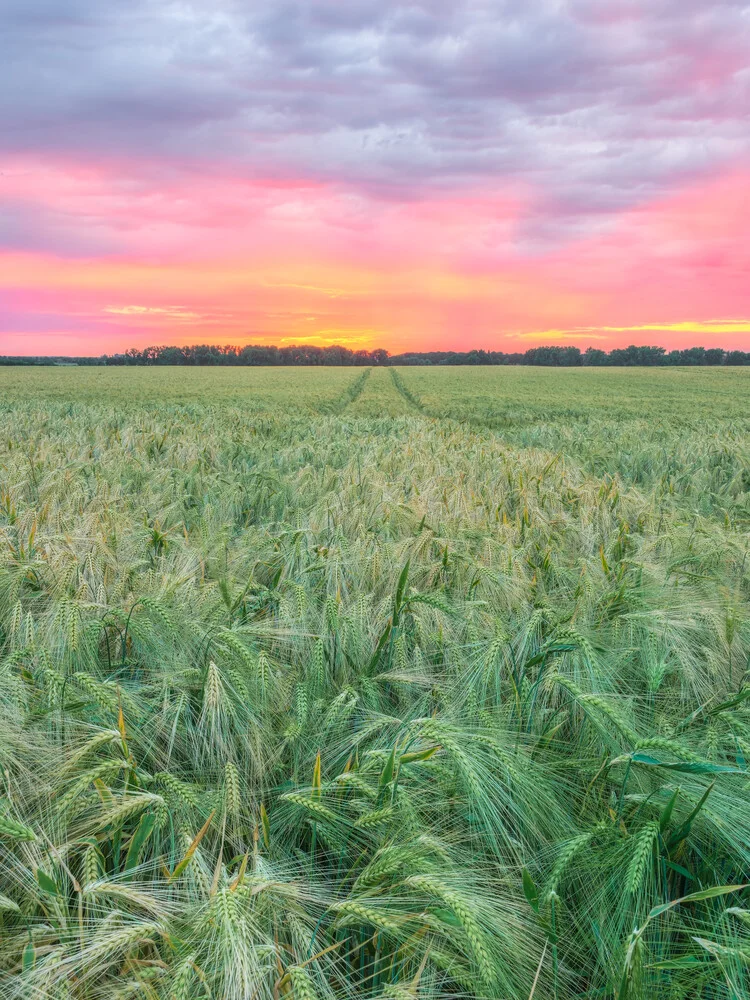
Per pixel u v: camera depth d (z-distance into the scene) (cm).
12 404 2691
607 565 370
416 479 712
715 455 1023
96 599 311
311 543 419
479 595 334
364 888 167
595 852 182
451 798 196
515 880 175
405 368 10944
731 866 190
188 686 246
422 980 154
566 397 4031
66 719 205
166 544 413
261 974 133
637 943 139
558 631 249
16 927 155
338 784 194
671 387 5378
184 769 223
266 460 874
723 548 383
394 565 359
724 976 154
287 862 186
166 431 1194
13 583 296
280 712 237
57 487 588
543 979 156
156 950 151
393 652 273
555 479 743
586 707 203
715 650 288
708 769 174
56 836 170
